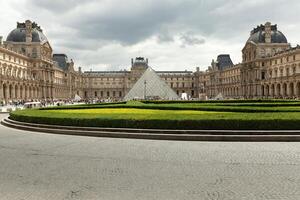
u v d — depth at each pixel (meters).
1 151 23.27
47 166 18.59
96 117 33.03
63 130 33.22
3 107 110.62
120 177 16.28
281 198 13.25
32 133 34.09
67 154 22.02
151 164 18.97
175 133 29.41
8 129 38.91
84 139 29.22
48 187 14.80
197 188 14.52
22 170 17.73
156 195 13.66
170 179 15.89
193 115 32.03
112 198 13.34
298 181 15.48
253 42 180.38
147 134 29.36
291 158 20.44
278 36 178.00
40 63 173.88
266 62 172.50
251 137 27.50
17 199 13.30
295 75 139.38
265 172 17.06
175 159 20.28
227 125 29.22
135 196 13.55
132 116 32.66
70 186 14.91
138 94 123.00
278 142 26.88
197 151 22.92
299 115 30.72
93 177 16.31
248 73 183.12
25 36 176.00
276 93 158.50
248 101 73.62
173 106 47.88
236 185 14.93
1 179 16.08
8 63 142.88
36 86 170.12
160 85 125.25
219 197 13.40
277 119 28.84
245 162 19.36
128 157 20.94
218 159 20.22
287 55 149.12
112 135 30.44
